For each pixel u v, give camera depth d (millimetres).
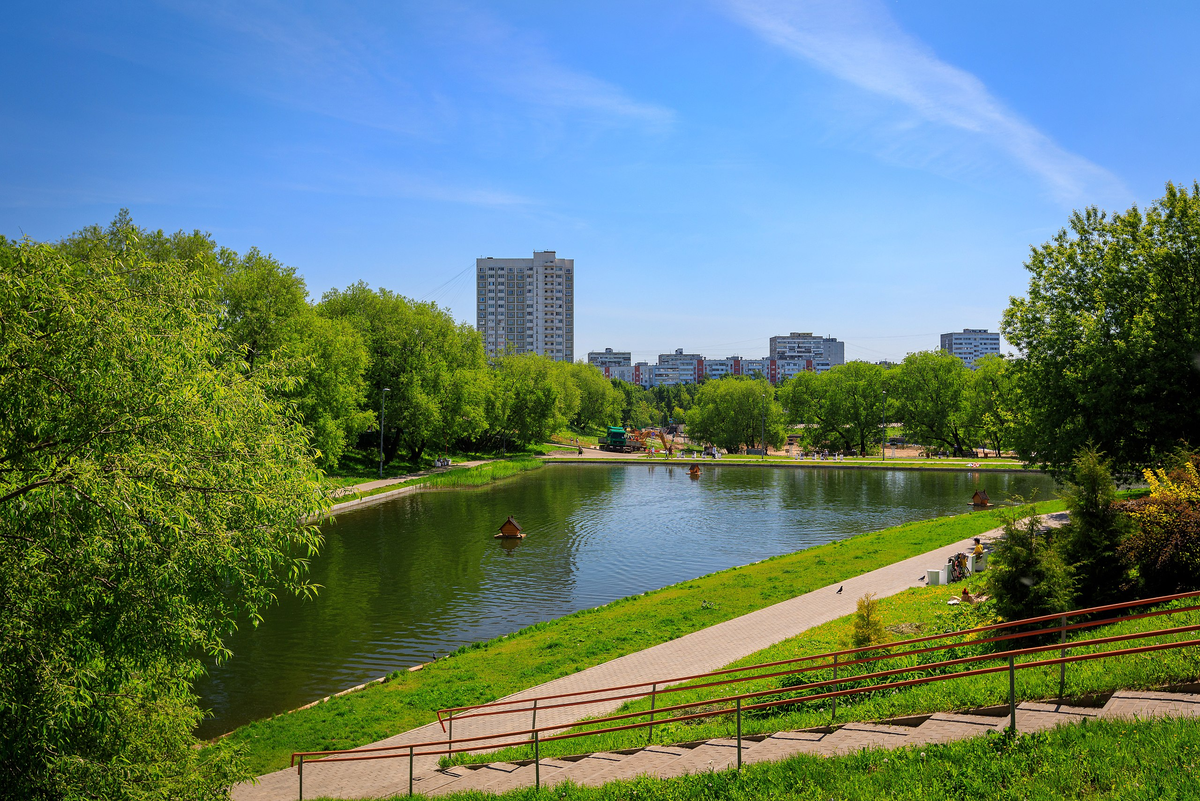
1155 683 8672
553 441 131875
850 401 101938
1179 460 17109
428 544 40062
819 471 83062
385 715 17266
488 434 101312
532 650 21406
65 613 9203
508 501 57781
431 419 72000
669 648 20359
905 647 15242
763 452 111438
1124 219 31422
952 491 61562
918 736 8930
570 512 51969
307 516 12180
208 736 16922
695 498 59750
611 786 9234
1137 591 14070
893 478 73438
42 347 9242
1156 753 6668
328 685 20188
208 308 12086
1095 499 14766
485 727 16141
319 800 12758
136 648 9523
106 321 9516
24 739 8609
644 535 42938
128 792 9477
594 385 147500
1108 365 28594
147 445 9680
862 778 7609
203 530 9945
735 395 114750
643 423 190375
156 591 9453
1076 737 7383
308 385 51031
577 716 16188
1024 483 66875
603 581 31922
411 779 12445
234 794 13438
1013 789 6633
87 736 9828
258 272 51219
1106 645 11086
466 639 24078
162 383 9930
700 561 35969
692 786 8523
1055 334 31969
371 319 74250
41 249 9750
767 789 7957
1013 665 8156
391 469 74062
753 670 17250
